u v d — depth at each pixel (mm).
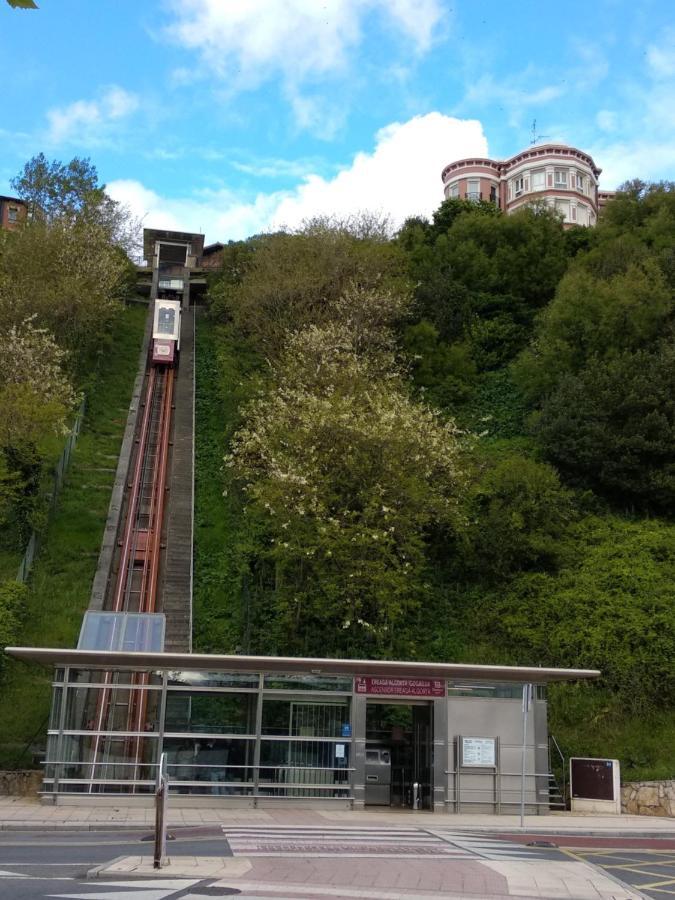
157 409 49812
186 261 86312
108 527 34656
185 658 19969
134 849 13492
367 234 56844
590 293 45750
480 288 59344
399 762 23781
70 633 27516
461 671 21359
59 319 48594
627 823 20234
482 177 108188
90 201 63719
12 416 34094
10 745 22594
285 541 29531
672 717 25297
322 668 21172
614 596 29750
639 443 36344
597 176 109375
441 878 11141
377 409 31312
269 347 47469
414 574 30219
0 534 32781
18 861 11992
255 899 9062
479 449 41500
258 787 20922
